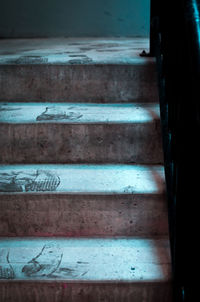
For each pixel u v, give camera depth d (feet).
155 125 6.15
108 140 6.25
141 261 4.96
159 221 5.53
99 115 6.47
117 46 9.71
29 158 6.37
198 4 3.96
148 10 12.46
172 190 4.81
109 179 5.78
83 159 6.36
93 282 4.64
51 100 7.25
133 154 6.31
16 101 7.29
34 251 5.19
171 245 4.67
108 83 7.09
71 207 5.49
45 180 5.74
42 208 5.50
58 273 4.74
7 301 4.77
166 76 5.53
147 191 5.43
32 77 7.13
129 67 6.97
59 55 7.97
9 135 6.24
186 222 4.20
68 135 6.23
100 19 12.60
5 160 6.38
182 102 4.03
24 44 10.69
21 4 12.48
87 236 5.57
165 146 5.24
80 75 7.06
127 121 6.17
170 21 5.03
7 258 5.03
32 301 4.77
